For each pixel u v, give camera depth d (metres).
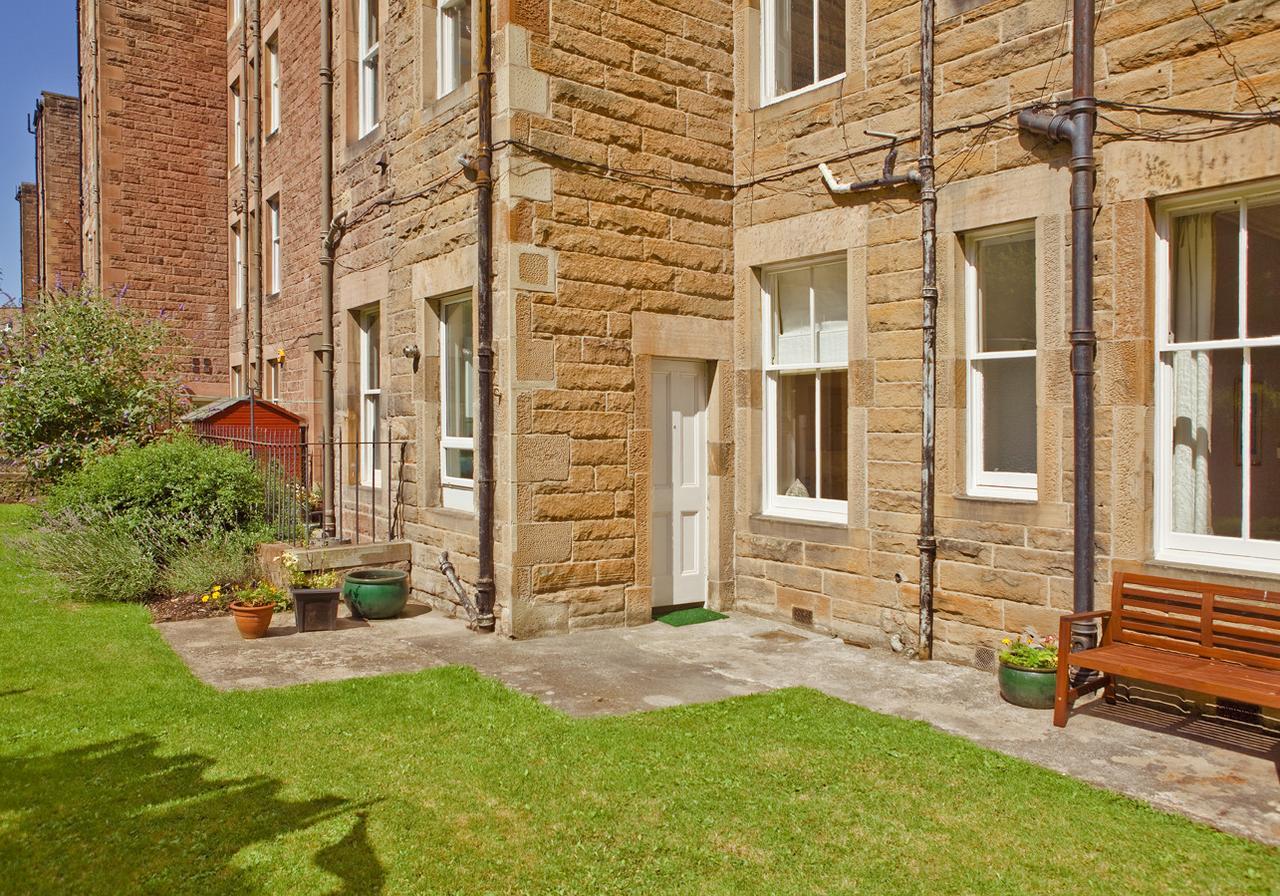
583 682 5.46
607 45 6.96
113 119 14.86
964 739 4.47
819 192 6.90
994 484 5.99
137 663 5.64
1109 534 5.21
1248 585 4.65
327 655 6.04
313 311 11.47
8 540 9.89
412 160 7.95
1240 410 4.91
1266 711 4.57
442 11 7.82
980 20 5.82
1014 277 5.92
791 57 7.43
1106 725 4.70
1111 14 5.19
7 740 4.26
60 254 20.91
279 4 12.58
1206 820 3.55
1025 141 5.57
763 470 7.61
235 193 15.27
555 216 6.67
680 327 7.39
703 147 7.53
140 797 3.66
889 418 6.37
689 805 3.67
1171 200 5.04
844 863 3.21
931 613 6.07
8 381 11.03
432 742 4.34
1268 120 4.59
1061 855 3.27
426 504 7.94
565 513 6.74
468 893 2.99
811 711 4.87
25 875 3.02
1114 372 5.18
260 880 3.03
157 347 12.62
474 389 7.47
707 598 7.73
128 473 8.32
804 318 7.38
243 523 8.64
